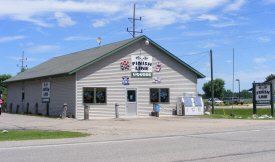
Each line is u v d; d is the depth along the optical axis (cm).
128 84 2308
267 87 2395
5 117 2253
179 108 2438
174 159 791
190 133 1341
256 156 827
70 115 2138
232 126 1647
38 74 2678
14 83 3303
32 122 1814
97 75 2183
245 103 7156
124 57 2308
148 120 1973
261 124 1752
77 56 2878
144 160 779
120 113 2258
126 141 1102
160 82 2448
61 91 2298
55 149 935
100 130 1441
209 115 2409
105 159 791
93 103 2152
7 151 903
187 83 2569
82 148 953
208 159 790
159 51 2462
